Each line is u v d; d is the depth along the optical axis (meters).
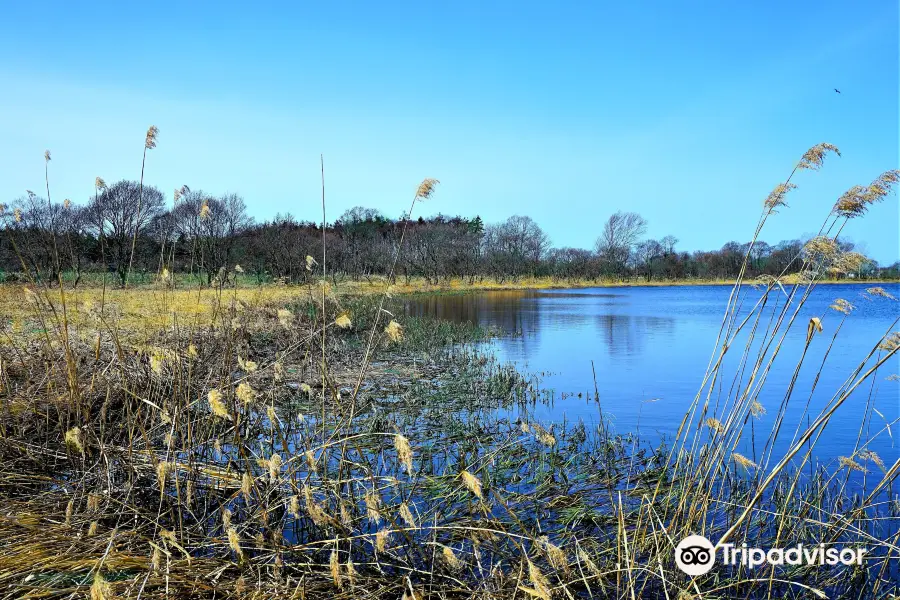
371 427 8.88
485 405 11.53
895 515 6.14
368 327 21.75
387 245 63.34
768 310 34.22
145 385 8.27
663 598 4.78
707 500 5.36
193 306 15.13
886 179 4.50
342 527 5.03
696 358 17.80
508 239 85.56
